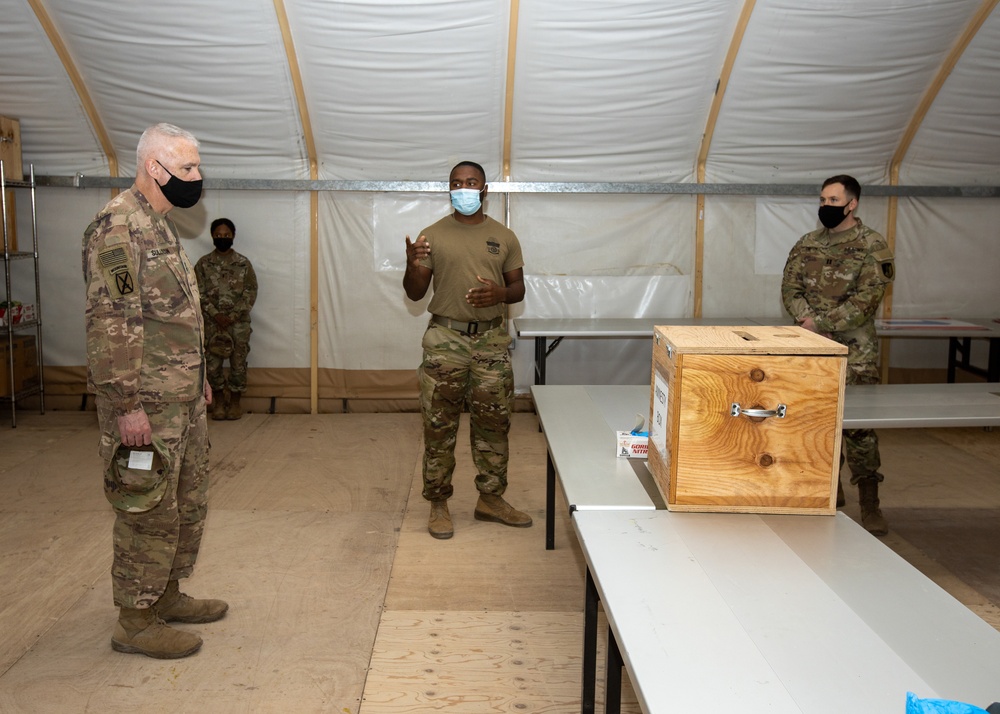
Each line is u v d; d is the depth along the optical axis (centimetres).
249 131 530
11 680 235
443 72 488
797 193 561
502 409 346
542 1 439
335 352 578
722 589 140
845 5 447
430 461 344
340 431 532
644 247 573
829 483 175
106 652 252
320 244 565
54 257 565
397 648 256
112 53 480
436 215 562
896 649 121
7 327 531
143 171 225
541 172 555
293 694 229
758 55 482
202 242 562
